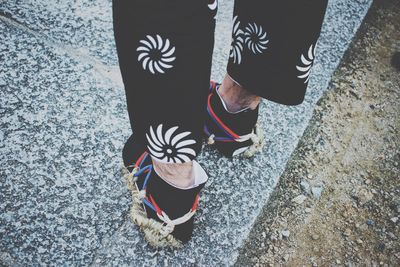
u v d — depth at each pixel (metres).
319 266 1.17
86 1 1.52
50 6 1.47
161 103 0.69
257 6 0.84
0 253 0.95
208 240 1.05
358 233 1.25
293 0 0.79
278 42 0.87
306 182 1.32
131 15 0.59
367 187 1.36
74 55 1.35
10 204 1.02
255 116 1.10
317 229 1.24
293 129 1.34
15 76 1.26
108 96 1.27
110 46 1.40
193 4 0.58
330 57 1.60
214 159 1.19
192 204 0.93
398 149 1.49
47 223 1.00
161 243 0.98
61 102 1.23
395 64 1.77
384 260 1.21
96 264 0.97
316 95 1.46
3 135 1.13
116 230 1.02
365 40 1.85
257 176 1.19
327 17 1.75
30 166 1.09
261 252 1.15
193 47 0.63
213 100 1.11
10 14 1.41
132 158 1.01
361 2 1.85
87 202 1.05
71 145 1.15
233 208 1.11
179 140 0.74
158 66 0.64
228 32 1.53
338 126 1.50
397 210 1.32
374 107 1.60
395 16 2.01
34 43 1.35
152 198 0.93
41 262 0.95
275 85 0.95
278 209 1.25
